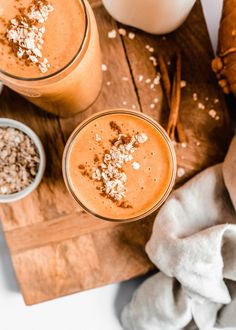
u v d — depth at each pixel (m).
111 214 0.34
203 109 0.40
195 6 0.40
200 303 0.39
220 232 0.36
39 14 0.29
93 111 0.39
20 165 0.38
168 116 0.39
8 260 0.43
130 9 0.36
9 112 0.39
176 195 0.38
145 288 0.40
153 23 0.37
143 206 0.34
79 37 0.29
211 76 0.40
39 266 0.39
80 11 0.29
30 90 0.29
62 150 0.39
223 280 0.40
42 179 0.39
